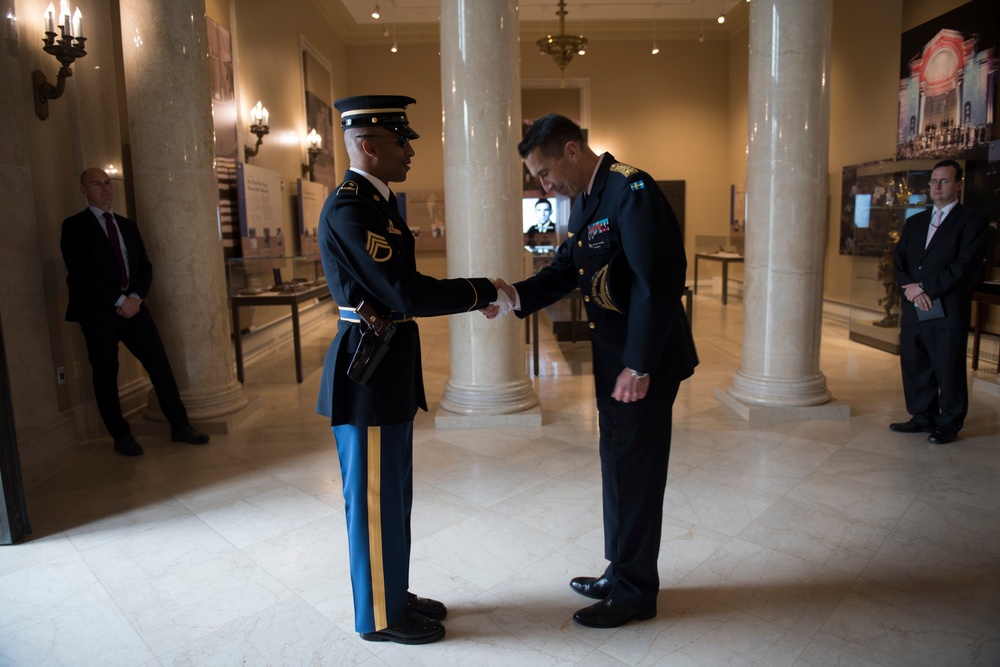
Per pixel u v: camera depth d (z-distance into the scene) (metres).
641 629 2.41
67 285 4.37
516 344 4.90
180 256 4.72
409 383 2.25
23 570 2.93
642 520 2.35
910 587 2.65
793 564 2.84
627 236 2.11
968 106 6.80
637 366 2.11
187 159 4.66
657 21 12.63
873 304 7.67
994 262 6.13
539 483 3.80
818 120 4.68
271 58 8.52
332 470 4.09
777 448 4.29
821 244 4.85
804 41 4.59
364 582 2.26
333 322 10.24
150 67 4.54
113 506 3.60
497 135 4.58
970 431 4.52
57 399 4.33
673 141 13.10
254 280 6.50
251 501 3.64
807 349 4.90
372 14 10.48
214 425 4.81
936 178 4.20
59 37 4.36
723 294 11.42
